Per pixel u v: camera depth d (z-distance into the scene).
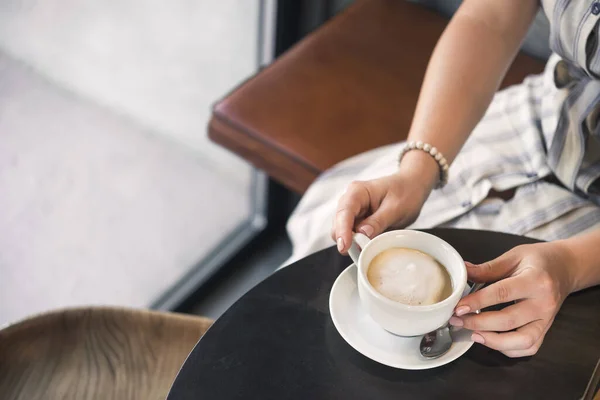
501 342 0.71
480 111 1.00
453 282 0.70
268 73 1.49
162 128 1.88
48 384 0.92
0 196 1.70
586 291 0.80
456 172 1.09
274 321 0.75
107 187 1.80
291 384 0.70
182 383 0.70
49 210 1.72
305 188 1.38
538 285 0.74
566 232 0.99
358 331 0.74
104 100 1.81
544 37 1.52
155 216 1.82
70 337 0.97
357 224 0.85
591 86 0.99
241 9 1.69
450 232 0.85
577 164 1.00
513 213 1.02
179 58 1.76
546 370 0.73
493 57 1.01
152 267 1.75
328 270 0.80
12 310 1.57
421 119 0.97
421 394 0.70
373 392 0.70
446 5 1.64
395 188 0.88
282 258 1.89
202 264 1.80
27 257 1.65
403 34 1.59
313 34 1.58
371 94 1.47
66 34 1.69
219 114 1.43
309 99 1.45
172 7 1.67
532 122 1.10
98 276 1.68
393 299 0.68
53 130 1.79
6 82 1.74
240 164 1.88
